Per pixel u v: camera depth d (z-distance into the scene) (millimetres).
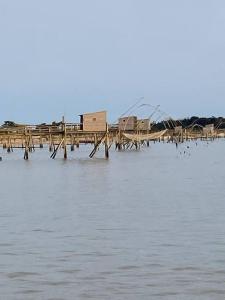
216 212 28562
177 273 16688
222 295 14617
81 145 152750
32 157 91125
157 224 24891
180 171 62656
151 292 14938
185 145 165625
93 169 64500
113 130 104938
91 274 16688
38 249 19922
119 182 47969
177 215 27625
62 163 75250
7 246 20438
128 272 16859
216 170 64750
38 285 15648
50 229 23828
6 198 36000
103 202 33281
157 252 19312
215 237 21688
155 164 75438
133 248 19984
